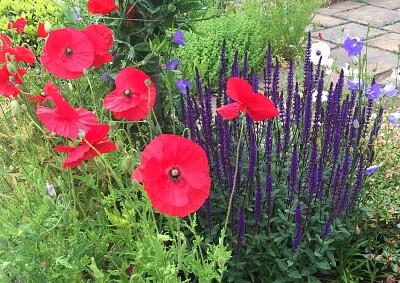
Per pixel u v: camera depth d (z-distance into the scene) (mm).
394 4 6047
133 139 2580
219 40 4227
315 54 3031
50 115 1436
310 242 2088
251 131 1909
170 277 1332
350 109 2262
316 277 2195
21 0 3828
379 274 2229
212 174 2143
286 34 4621
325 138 2031
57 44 1679
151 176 1124
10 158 2010
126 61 2482
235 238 2000
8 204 1718
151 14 2428
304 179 2189
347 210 2111
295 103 2232
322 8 6043
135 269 1565
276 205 2123
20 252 1394
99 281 1382
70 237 1507
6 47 1990
